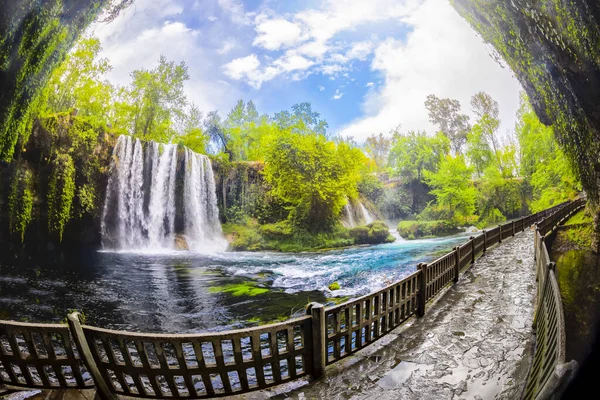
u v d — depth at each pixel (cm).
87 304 972
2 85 746
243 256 1931
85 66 2091
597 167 730
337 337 421
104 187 2009
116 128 2494
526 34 660
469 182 3316
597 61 500
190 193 2381
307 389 370
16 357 349
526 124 2775
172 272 1438
